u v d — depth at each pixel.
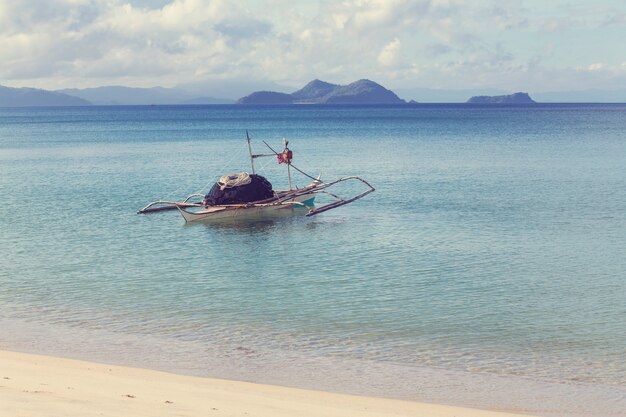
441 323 23.08
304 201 51.06
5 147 118.94
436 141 124.19
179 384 16.22
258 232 41.62
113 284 28.62
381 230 41.31
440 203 51.72
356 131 163.38
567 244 36.31
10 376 15.68
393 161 87.31
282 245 37.47
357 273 30.52
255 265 32.41
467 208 49.06
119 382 15.88
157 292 27.31
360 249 35.84
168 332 22.06
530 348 20.55
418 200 53.56
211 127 191.62
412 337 21.58
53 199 55.78
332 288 27.91
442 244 36.69
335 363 19.14
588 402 16.36
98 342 20.92
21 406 12.73
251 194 48.50
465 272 30.45
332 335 21.78
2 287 28.00
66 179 70.56
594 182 63.50
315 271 31.05
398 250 35.41
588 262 32.31
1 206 51.72
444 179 67.44
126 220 45.84
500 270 30.77
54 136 153.75
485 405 16.11
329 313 24.28
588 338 21.53
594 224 42.19
